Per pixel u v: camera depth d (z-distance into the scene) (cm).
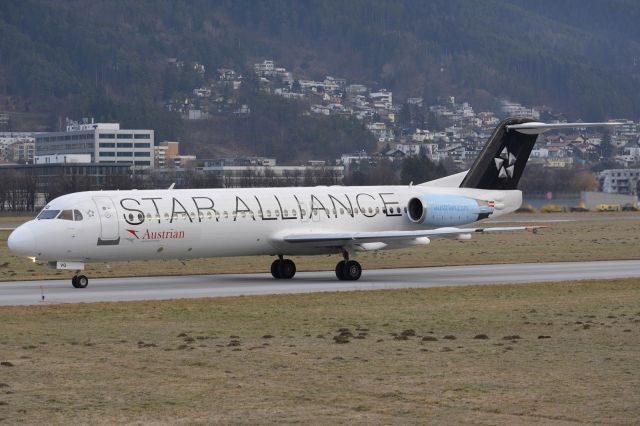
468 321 8994
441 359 7125
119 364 6956
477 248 19838
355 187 14562
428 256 17688
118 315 9388
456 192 14975
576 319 9119
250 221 13138
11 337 8094
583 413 5612
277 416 5553
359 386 6272
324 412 5634
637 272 14288
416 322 8931
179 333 8319
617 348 7575
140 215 12350
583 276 13688
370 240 13238
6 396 6031
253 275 14088
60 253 11906
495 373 6644
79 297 11044
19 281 13162
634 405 5781
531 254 18062
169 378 6506
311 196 13875
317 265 15638
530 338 8044
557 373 6650
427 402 5862
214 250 13038
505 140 15112
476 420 5469
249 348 7569
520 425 5372
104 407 5762
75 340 7938
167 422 5444
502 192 15238
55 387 6259
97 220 12062
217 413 5622
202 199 12912
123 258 12412
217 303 10275
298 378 6500
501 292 11369
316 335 8194
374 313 9531
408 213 14525
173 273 14350
